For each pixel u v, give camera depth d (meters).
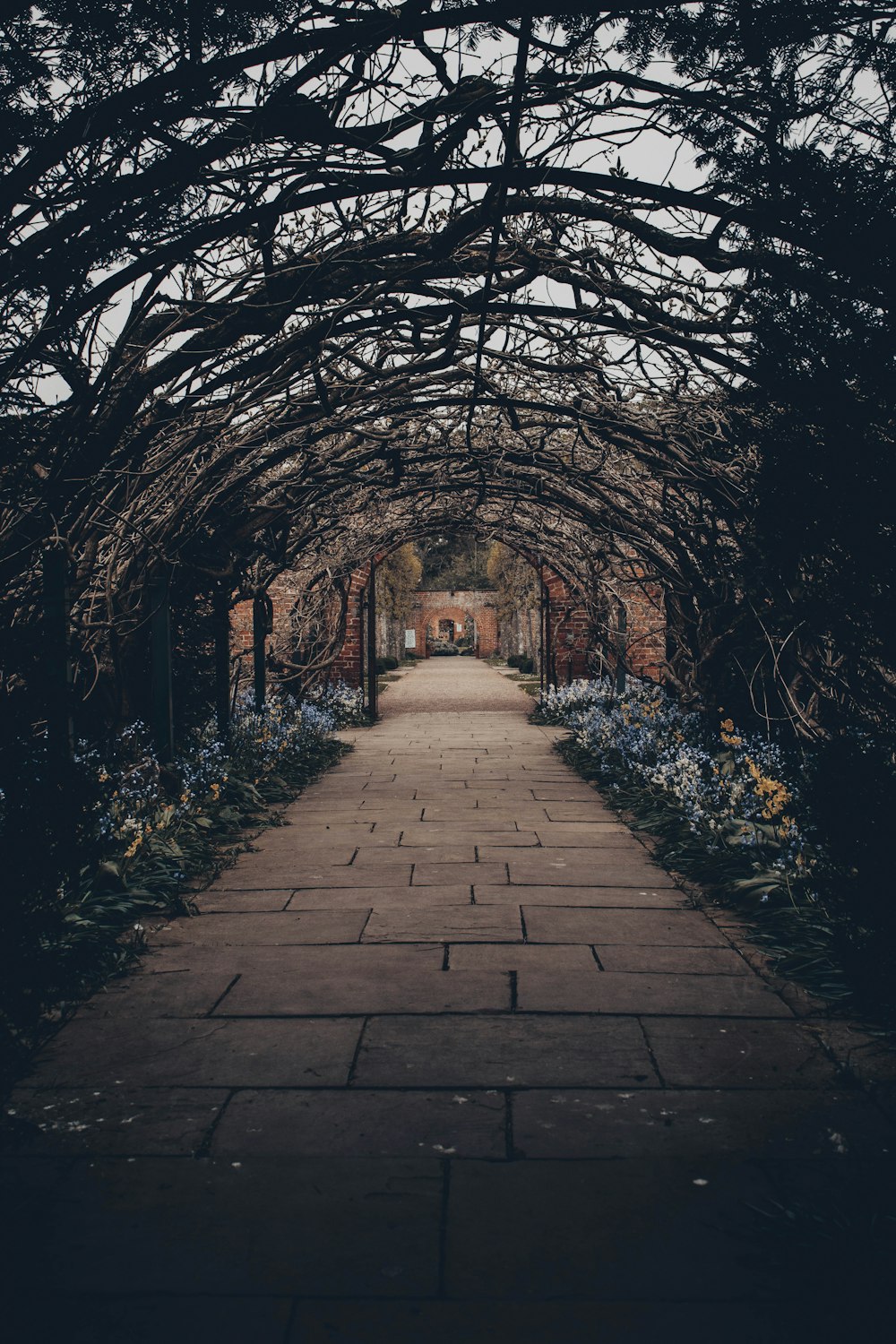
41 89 2.67
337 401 6.24
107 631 6.20
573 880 5.59
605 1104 2.88
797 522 2.77
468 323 5.12
